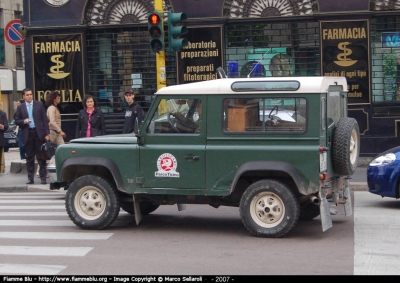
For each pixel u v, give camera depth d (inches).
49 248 311.4
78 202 357.1
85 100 526.0
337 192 353.7
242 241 324.2
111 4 669.3
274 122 324.8
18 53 1630.2
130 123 528.7
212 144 333.1
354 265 273.9
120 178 346.6
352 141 344.5
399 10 616.1
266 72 645.9
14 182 590.6
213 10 639.1
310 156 317.1
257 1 637.9
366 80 621.0
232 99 331.0
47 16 672.4
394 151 429.1
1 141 650.2
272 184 324.2
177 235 342.0
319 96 317.7
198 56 645.3
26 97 572.7
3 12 1498.5
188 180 336.2
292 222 322.7
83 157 353.4
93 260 286.4
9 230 358.3
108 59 676.7
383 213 407.5
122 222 382.0
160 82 516.4
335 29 622.2
